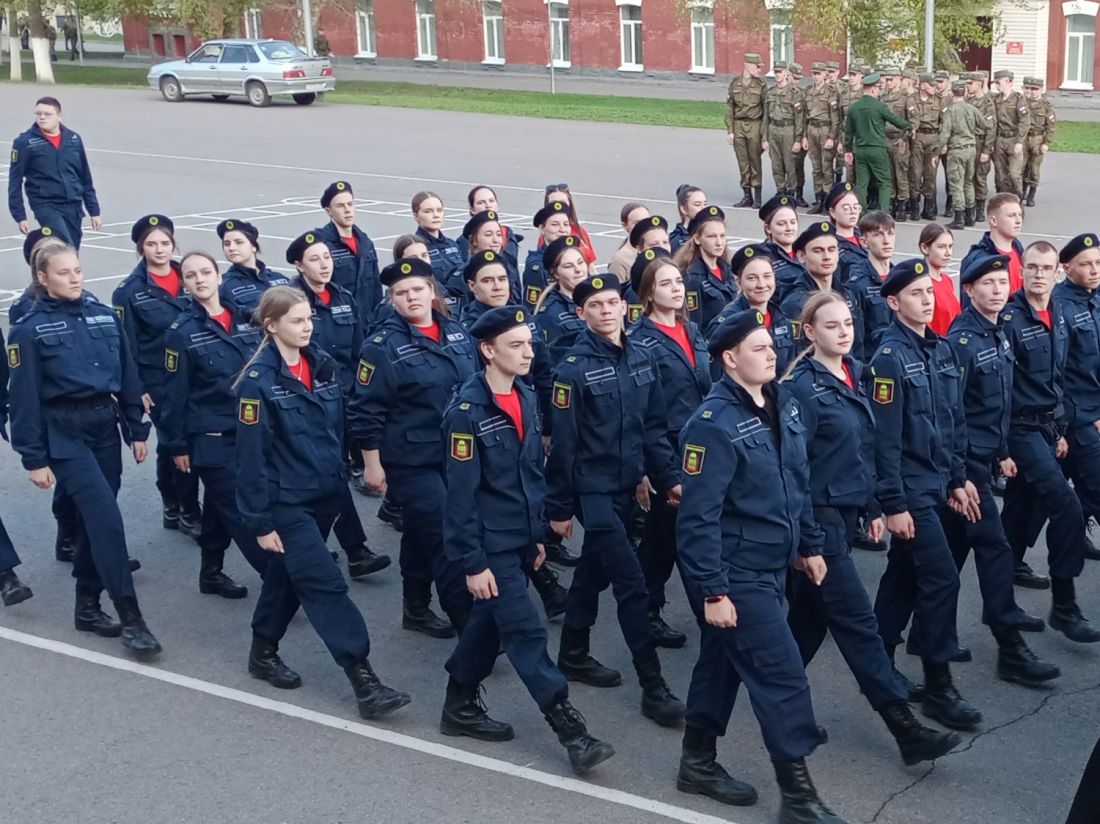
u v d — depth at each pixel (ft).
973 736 22.43
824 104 74.33
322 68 123.75
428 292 25.36
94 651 26.21
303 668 25.48
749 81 75.77
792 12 106.42
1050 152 89.66
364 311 36.65
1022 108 70.08
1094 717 23.02
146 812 20.49
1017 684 24.30
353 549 29.60
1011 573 24.35
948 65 104.17
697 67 142.51
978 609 27.55
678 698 23.75
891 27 99.14
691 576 19.49
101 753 22.30
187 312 28.12
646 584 25.45
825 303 21.47
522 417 21.90
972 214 71.51
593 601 24.21
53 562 30.78
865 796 20.52
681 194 38.24
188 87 126.31
